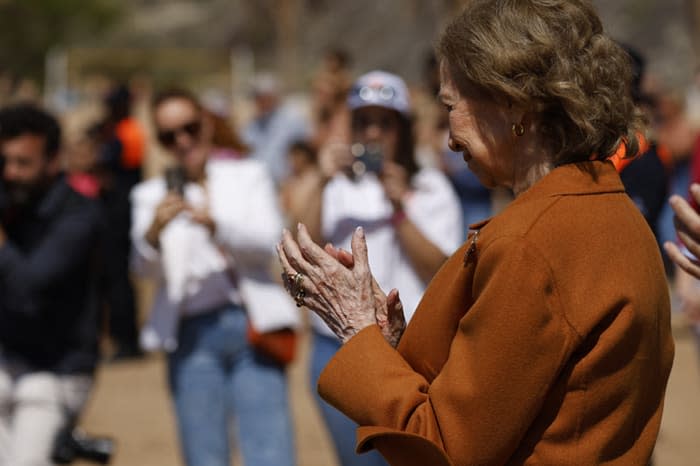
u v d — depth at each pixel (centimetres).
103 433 1046
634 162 531
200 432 639
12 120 614
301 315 1448
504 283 298
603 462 301
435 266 606
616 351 298
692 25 3559
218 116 705
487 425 297
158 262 643
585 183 312
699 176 620
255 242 637
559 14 310
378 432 310
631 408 304
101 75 4069
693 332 622
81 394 629
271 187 672
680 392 1191
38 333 616
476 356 300
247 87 3975
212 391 641
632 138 321
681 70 4284
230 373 648
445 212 619
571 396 299
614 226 307
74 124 2802
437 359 324
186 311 644
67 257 614
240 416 641
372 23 6231
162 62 4172
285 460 635
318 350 614
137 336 1369
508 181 324
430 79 827
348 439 599
